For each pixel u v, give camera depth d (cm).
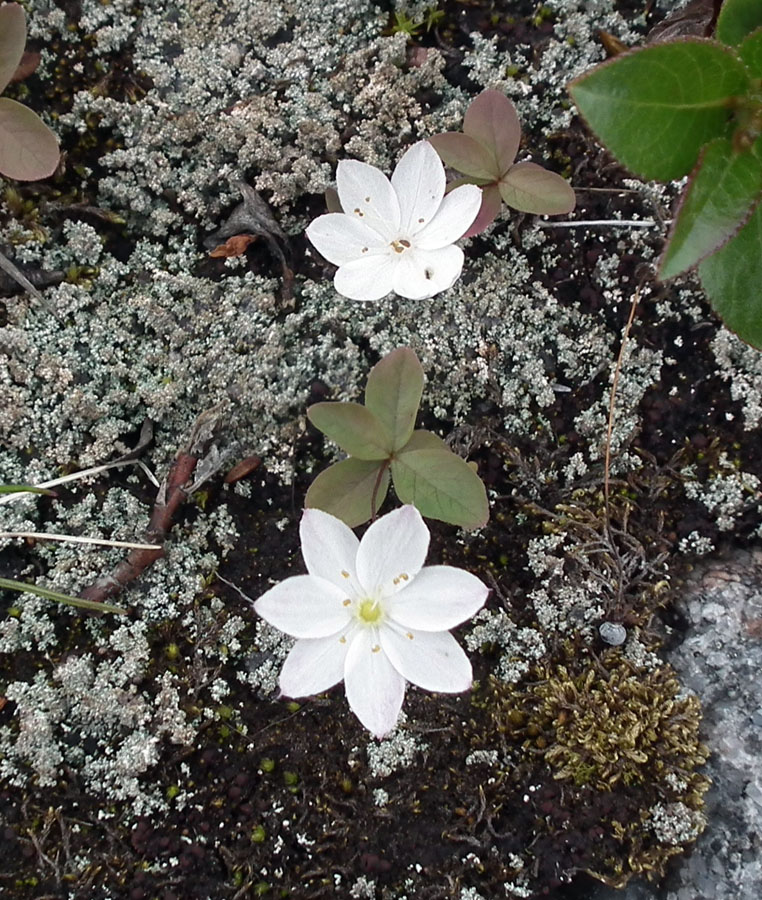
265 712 8
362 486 8
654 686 8
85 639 8
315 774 8
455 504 8
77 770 8
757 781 8
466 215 8
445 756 8
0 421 8
